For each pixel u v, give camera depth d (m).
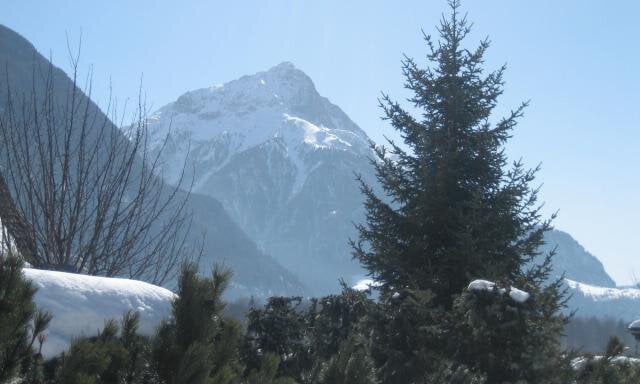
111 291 4.71
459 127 15.23
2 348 3.53
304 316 10.83
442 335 8.95
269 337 8.89
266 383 4.64
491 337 8.20
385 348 9.24
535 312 8.41
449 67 15.68
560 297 11.88
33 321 3.80
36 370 3.81
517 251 13.77
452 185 14.46
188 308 4.21
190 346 4.02
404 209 14.84
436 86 15.66
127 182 9.42
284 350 9.00
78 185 8.98
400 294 9.99
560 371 8.02
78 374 3.50
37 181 8.88
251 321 8.99
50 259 8.61
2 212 8.38
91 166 9.20
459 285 13.35
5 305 3.57
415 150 15.36
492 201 14.44
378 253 14.14
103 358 3.73
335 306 11.61
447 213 14.09
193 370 3.99
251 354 8.44
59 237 8.70
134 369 4.05
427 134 15.06
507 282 8.48
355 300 11.75
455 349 8.52
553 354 8.24
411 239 14.64
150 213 9.46
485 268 12.50
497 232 13.38
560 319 8.76
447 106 15.44
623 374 7.81
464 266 13.18
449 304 13.40
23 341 3.67
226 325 4.58
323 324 11.08
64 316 4.33
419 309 9.28
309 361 8.97
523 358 8.01
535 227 14.12
